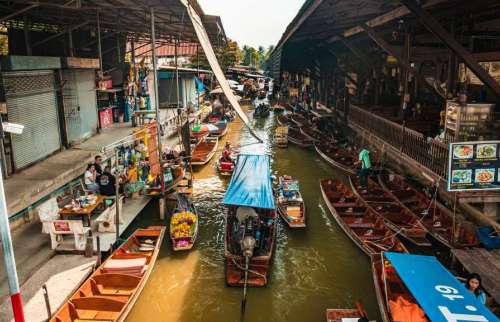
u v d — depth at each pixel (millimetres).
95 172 13281
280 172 20281
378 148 18750
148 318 9258
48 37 17422
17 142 13586
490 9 11594
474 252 10219
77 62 16875
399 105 19938
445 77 17000
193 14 12289
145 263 10461
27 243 10656
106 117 22594
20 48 16188
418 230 11836
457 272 10227
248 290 10273
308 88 37062
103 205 13180
